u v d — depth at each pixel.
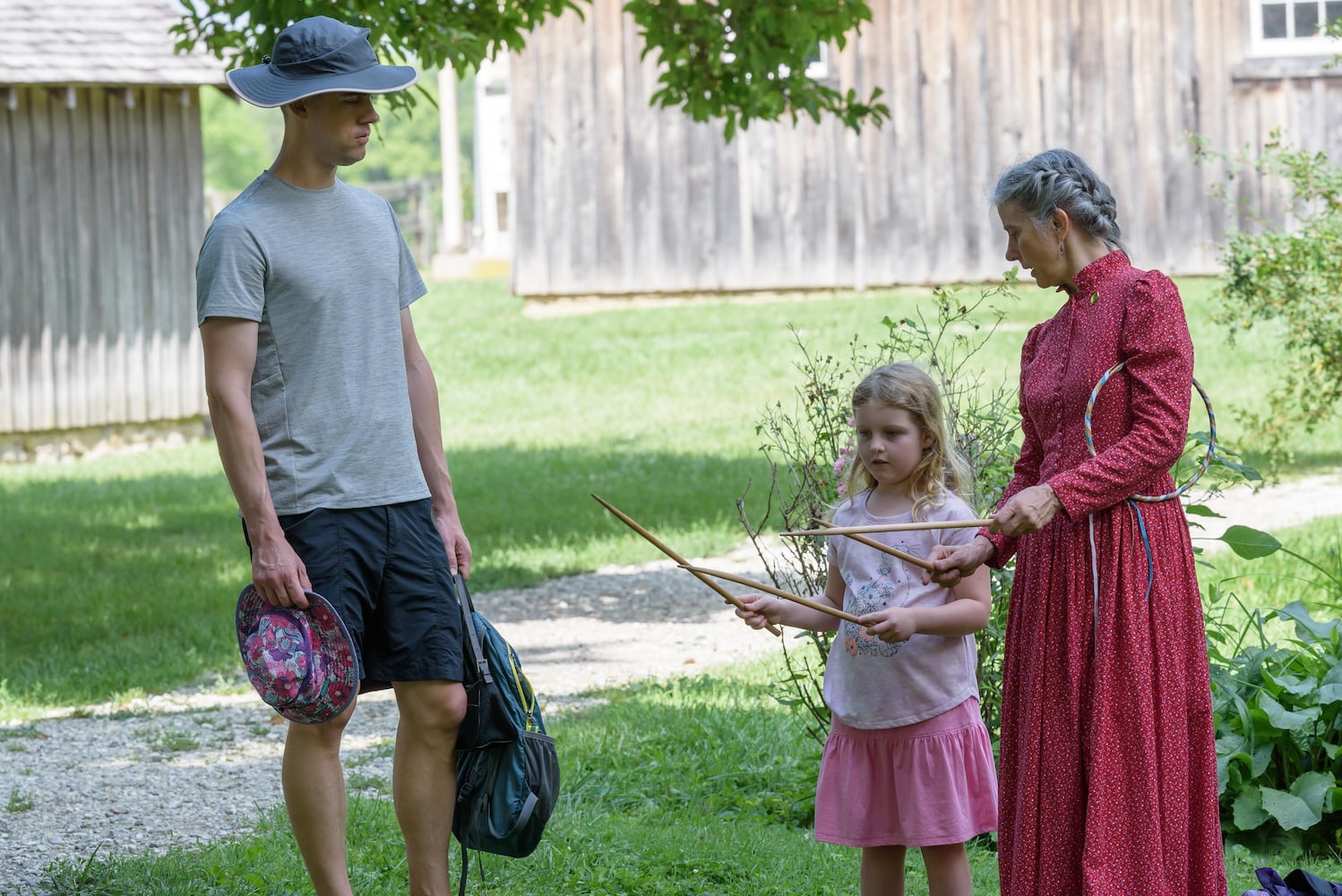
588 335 26.92
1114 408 4.19
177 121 23.22
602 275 28.66
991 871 5.78
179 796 7.18
